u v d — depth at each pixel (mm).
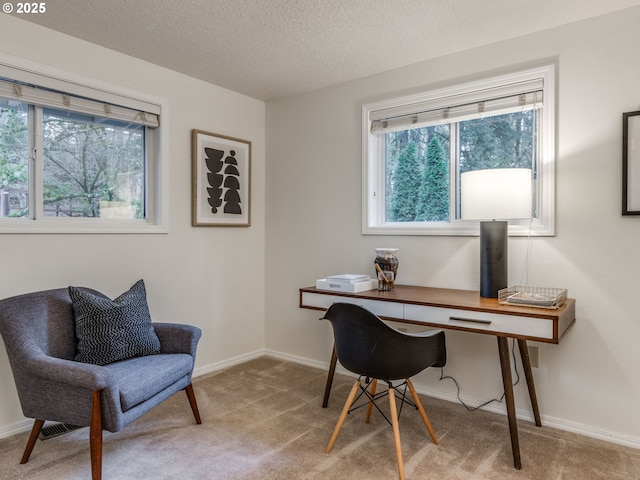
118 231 2715
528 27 2357
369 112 3096
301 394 2822
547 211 2371
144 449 2094
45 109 2473
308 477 1863
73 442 2160
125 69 2729
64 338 2129
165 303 2996
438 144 2904
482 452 2082
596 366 2246
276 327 3689
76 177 2613
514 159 2598
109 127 2773
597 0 2080
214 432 2273
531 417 2439
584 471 1917
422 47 2617
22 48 2268
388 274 2629
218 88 3326
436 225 2863
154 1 2098
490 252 2291
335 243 3311
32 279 2344
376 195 3158
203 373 3230
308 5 2137
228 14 2227
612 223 2201
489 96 2572
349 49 2648
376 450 2096
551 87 2354
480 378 2629
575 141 2293
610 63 2197
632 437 2154
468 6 2141
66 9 2164
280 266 3656
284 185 3625
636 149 2111
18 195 2375
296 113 3537
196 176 3152
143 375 1984
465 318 2074
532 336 1883
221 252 3389
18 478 1843
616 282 2195
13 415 2264
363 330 1923
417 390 2877
